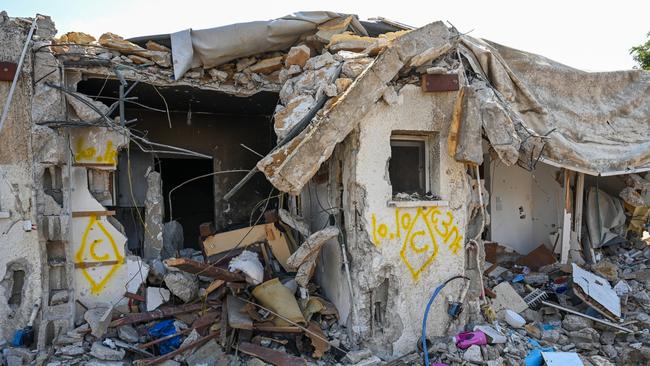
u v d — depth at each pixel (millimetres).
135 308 6762
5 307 6105
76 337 6160
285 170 5539
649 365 6215
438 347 6176
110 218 6906
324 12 8008
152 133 9828
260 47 7816
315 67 6984
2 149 6062
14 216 6133
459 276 6492
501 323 7035
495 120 6055
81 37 6809
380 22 8758
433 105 6371
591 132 8367
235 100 8930
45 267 6281
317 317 6762
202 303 6797
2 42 6008
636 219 9781
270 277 7297
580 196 9219
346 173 6324
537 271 8961
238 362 5918
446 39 6211
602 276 8375
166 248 8984
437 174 6465
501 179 9758
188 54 7340
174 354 5945
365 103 5785
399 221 6250
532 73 8273
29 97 6148
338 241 6707
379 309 6383
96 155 6648
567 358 5895
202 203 12289
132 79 7137
